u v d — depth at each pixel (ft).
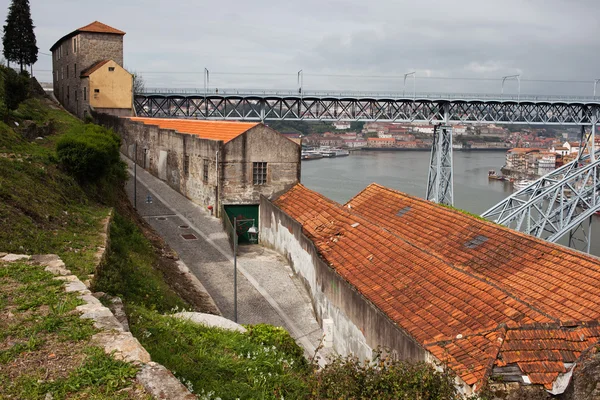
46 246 48.93
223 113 199.21
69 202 67.46
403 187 277.64
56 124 130.62
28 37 222.48
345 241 67.67
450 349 36.42
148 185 123.85
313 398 30.81
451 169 205.36
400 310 46.50
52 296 29.81
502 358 33.83
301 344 58.39
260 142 100.94
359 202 88.17
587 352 34.04
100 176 82.84
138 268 57.57
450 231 67.15
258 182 101.96
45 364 23.30
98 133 99.66
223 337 40.27
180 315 44.50
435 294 46.70
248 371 34.50
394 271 53.93
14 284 31.50
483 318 40.57
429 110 205.16
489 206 260.21
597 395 33.35
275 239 90.02
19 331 25.91
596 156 212.84
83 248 51.16
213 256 84.74
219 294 70.33
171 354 34.17
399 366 32.53
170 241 89.04
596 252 212.23
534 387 32.86
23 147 77.36
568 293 47.78
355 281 55.36
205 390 30.27
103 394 21.29
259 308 67.15
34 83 194.49
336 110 201.46
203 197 107.96
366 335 48.24
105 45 187.42
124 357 23.99
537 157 413.39
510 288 51.29
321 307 62.95
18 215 52.34
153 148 133.59
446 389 30.42
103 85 178.29
